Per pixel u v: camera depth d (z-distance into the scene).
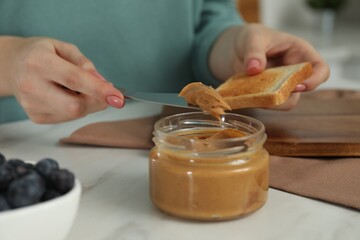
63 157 0.61
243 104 0.60
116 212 0.49
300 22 1.88
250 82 0.64
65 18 0.82
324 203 0.50
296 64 0.67
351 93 0.78
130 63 0.89
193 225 0.47
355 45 1.46
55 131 0.70
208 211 0.47
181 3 0.89
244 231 0.46
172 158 0.48
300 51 0.71
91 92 0.56
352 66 1.44
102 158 0.61
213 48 0.83
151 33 0.89
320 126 0.64
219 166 0.46
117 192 0.53
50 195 0.41
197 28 0.94
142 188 0.54
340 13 1.90
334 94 0.79
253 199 0.48
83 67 0.59
